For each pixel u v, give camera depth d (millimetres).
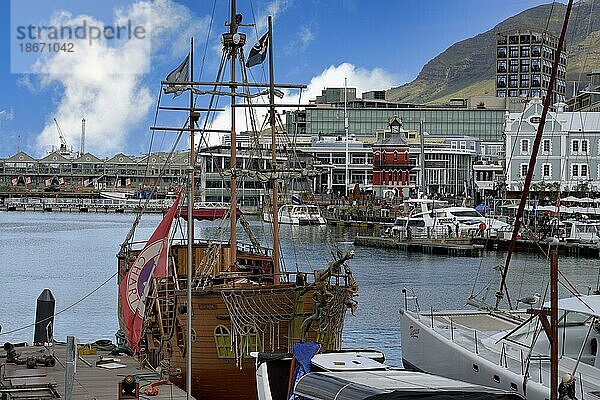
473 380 23734
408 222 99000
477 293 55719
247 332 25547
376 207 145875
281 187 46188
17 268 74625
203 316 25906
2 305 50812
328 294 25562
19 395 23391
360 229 130000
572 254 82500
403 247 90812
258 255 36062
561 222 88562
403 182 167125
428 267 73438
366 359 21203
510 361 23094
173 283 30109
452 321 28391
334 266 25516
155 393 24203
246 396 26344
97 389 24562
